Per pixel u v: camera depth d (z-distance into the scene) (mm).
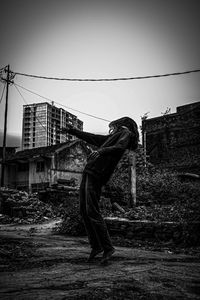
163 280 2221
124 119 3318
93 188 3029
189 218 6852
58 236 7867
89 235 3135
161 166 24703
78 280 2141
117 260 3303
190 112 23922
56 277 2248
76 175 29922
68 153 29625
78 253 3955
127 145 3115
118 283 2064
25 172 30266
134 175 11336
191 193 12867
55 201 19672
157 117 25969
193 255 4418
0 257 3387
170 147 24750
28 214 16484
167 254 4324
